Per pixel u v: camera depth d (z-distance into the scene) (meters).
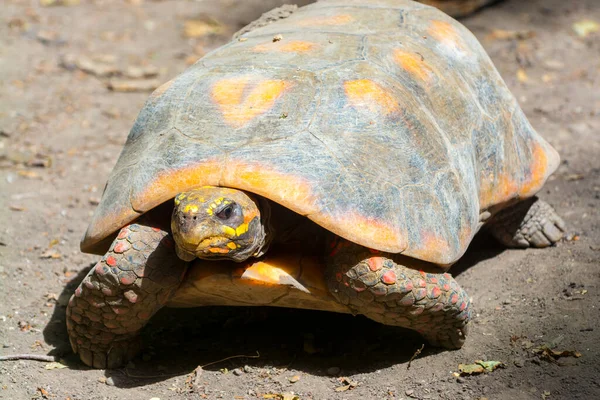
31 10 14.69
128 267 5.16
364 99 5.48
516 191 6.59
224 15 14.99
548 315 5.98
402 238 5.06
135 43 13.49
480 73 6.84
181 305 5.81
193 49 13.33
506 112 6.86
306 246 5.46
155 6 15.44
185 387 5.47
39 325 6.39
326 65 5.71
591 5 15.36
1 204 8.60
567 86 11.78
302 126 5.27
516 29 14.13
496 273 6.91
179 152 5.26
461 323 5.50
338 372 5.59
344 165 5.13
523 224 7.27
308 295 5.25
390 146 5.37
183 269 5.31
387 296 5.11
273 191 4.93
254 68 5.74
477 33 13.99
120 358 5.79
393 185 5.22
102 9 15.05
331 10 6.90
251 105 5.42
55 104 11.26
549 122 10.58
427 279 5.21
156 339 6.25
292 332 6.29
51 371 5.71
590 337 5.58
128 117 11.02
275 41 6.19
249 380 5.54
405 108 5.61
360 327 6.29
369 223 4.99
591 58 12.88
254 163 5.04
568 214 7.96
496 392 5.09
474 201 5.86
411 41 6.38
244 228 4.95
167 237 5.29
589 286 6.31
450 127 6.00
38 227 8.18
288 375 5.59
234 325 6.46
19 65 12.37
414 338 6.01
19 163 9.63
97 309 5.38
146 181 5.23
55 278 7.21
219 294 5.41
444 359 5.62
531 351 5.51
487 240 7.70
